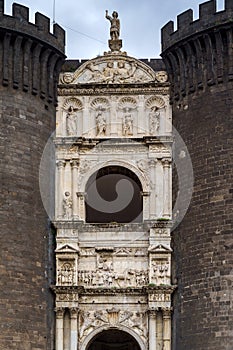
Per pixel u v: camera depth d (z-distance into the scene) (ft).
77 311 211.82
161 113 224.33
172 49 223.71
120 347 245.65
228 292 202.18
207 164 212.23
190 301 207.51
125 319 212.43
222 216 207.21
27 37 219.20
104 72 228.02
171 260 214.28
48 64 224.74
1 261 205.57
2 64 216.74
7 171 211.41
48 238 215.92
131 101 226.17
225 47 216.33
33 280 209.05
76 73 227.61
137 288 212.64
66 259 214.69
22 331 204.03
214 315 202.49
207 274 205.98
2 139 212.84
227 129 211.61
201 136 214.69
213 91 215.51
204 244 208.13
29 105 218.38
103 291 213.25
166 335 209.05
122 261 216.54
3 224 207.92
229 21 213.46
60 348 209.36
